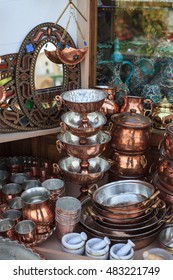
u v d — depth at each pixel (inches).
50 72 62.7
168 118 62.6
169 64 70.4
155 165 67.5
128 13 73.2
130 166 62.1
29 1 58.5
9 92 59.6
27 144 74.2
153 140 66.6
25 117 62.0
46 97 63.1
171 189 56.5
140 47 75.0
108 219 52.1
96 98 60.2
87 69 65.6
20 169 71.2
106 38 70.5
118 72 72.7
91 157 56.8
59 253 51.3
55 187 61.7
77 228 55.7
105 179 67.6
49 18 61.2
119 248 51.2
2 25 57.1
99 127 55.9
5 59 57.9
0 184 66.2
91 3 64.4
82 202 58.7
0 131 60.3
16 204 60.4
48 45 61.6
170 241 54.2
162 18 74.0
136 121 60.4
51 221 54.8
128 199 58.2
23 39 59.4
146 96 70.5
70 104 54.7
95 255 49.9
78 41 65.2
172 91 70.4
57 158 72.8
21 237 52.1
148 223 53.3
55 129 64.6
